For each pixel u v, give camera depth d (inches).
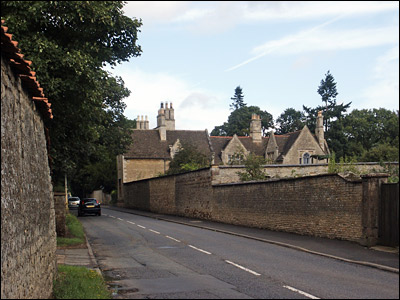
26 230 251.3
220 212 1113.4
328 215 681.6
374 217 582.2
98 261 523.8
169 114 2664.9
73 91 698.8
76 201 2244.1
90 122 808.9
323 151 2309.3
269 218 872.3
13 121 234.8
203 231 922.1
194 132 2532.0
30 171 281.0
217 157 2401.6
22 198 245.6
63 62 660.1
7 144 217.0
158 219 1373.0
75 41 734.5
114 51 826.8
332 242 637.9
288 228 800.9
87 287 345.1
